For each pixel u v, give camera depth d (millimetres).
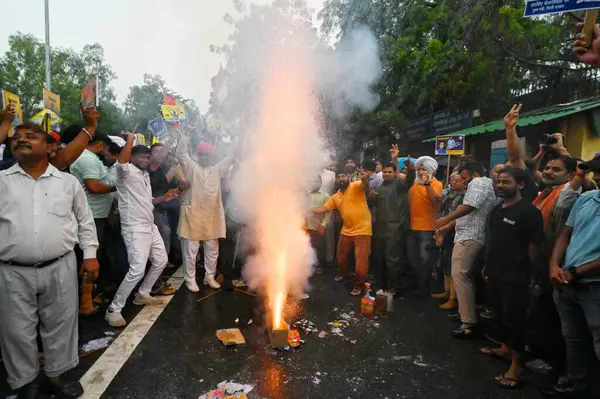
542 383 3121
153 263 4465
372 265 6508
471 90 10070
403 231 5254
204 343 3637
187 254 4992
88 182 4246
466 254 3926
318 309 4590
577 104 8492
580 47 1945
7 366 2615
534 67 9906
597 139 7820
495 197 3984
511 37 9211
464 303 3932
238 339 3674
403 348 3666
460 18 9891
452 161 10516
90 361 3258
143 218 4145
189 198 4918
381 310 4531
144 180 4219
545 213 3654
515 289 3119
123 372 3100
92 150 4586
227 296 4879
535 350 3623
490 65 9664
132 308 4434
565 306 2918
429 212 5059
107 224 4789
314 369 3246
